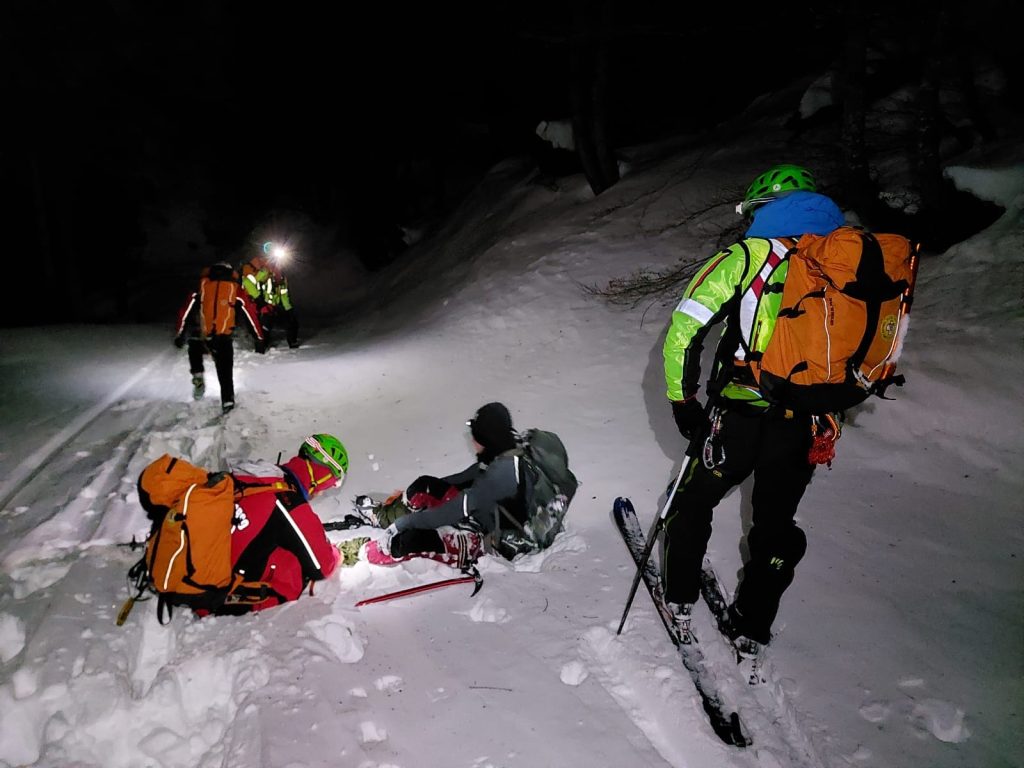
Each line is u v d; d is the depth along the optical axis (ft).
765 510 9.08
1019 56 28.12
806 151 33.40
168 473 10.67
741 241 8.68
